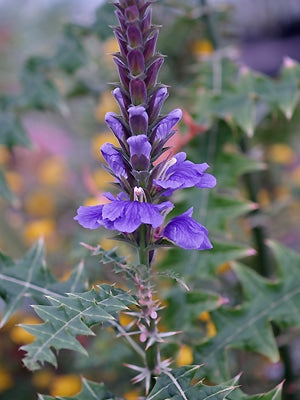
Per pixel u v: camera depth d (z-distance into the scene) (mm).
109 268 873
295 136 1121
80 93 1062
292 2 1753
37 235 1136
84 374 1008
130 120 544
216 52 925
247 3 1729
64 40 953
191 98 921
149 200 556
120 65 552
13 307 675
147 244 572
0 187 872
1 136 928
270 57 1896
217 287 999
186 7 948
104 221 540
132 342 658
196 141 843
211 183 563
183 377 589
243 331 714
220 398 577
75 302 554
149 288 583
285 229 1150
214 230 788
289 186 1146
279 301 725
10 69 1394
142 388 771
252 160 827
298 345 1116
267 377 988
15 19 1491
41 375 1072
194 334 823
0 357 1090
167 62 1085
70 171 1320
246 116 830
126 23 538
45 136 1538
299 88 864
